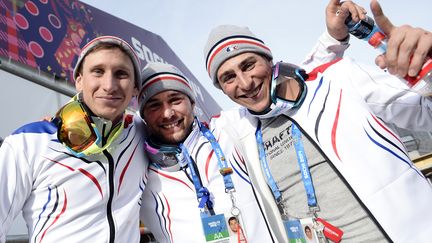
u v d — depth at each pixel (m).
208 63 1.96
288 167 1.80
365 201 1.55
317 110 1.76
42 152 1.58
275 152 1.87
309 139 1.74
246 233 1.81
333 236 1.62
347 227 1.61
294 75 1.80
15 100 5.25
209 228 1.77
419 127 1.67
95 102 1.65
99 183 1.65
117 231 1.65
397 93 1.64
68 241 1.55
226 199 1.87
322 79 1.82
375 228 1.55
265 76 1.83
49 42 6.45
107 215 1.65
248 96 1.84
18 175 1.52
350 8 1.49
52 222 1.57
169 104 1.95
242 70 1.83
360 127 1.65
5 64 5.32
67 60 6.60
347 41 1.83
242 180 1.95
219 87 2.00
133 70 1.77
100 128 1.68
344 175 1.62
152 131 1.99
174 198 1.89
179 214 1.86
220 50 1.85
